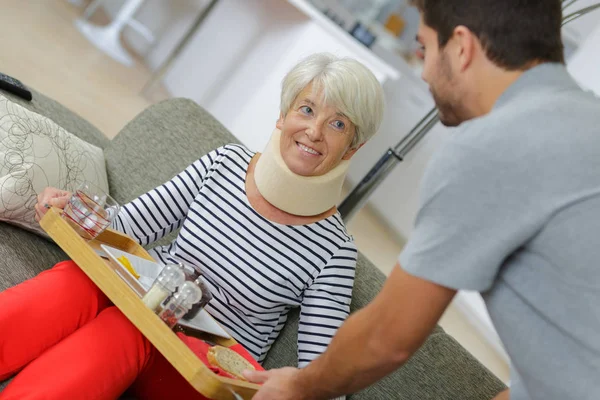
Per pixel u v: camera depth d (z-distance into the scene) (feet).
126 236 5.55
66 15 18.02
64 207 5.16
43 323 4.56
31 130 5.87
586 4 16.34
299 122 5.54
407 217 17.76
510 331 3.44
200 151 6.72
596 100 3.52
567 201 3.14
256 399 4.15
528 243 3.30
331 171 5.74
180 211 6.01
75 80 13.99
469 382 5.31
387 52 18.65
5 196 5.42
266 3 15.11
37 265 5.50
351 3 20.26
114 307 4.71
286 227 5.76
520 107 3.35
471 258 3.30
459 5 3.52
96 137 7.35
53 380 4.21
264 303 5.68
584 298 3.16
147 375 5.01
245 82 15.10
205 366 4.14
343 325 3.79
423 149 17.60
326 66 5.56
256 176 5.77
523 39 3.45
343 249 5.82
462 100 3.67
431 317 3.49
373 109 5.57
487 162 3.26
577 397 3.22
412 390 5.32
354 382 3.79
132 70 16.76
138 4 18.42
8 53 13.16
